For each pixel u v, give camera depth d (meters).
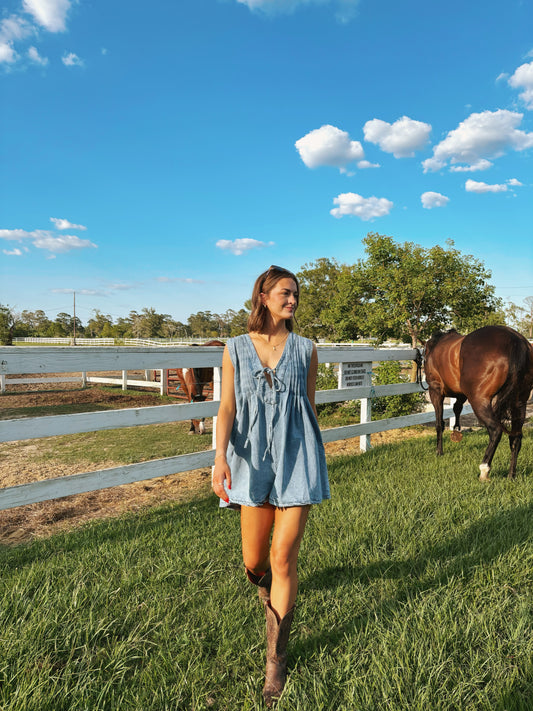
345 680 1.80
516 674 1.76
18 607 2.30
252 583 2.37
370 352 6.46
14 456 6.59
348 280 18.16
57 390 14.42
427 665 1.83
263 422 1.88
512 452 4.74
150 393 13.70
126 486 5.15
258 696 1.73
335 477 4.75
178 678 1.82
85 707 1.66
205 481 5.29
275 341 1.96
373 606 2.31
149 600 2.40
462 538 3.06
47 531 3.81
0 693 1.73
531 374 4.66
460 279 15.88
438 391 5.83
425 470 4.94
